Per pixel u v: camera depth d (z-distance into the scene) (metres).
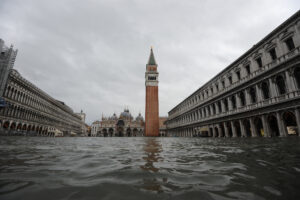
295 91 21.19
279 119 23.06
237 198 2.35
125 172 3.83
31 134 48.75
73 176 3.44
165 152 8.06
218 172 3.88
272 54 26.34
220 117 37.53
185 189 2.72
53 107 75.75
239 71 33.47
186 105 62.31
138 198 2.32
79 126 126.00
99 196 2.37
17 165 4.43
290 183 2.99
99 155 6.80
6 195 2.32
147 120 75.56
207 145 12.45
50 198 2.25
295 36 22.36
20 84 50.69
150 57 88.38
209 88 44.84
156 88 79.75
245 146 10.41
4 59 44.09
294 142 11.66
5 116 44.12
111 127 133.12
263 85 26.91
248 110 28.50
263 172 3.82
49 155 6.50
